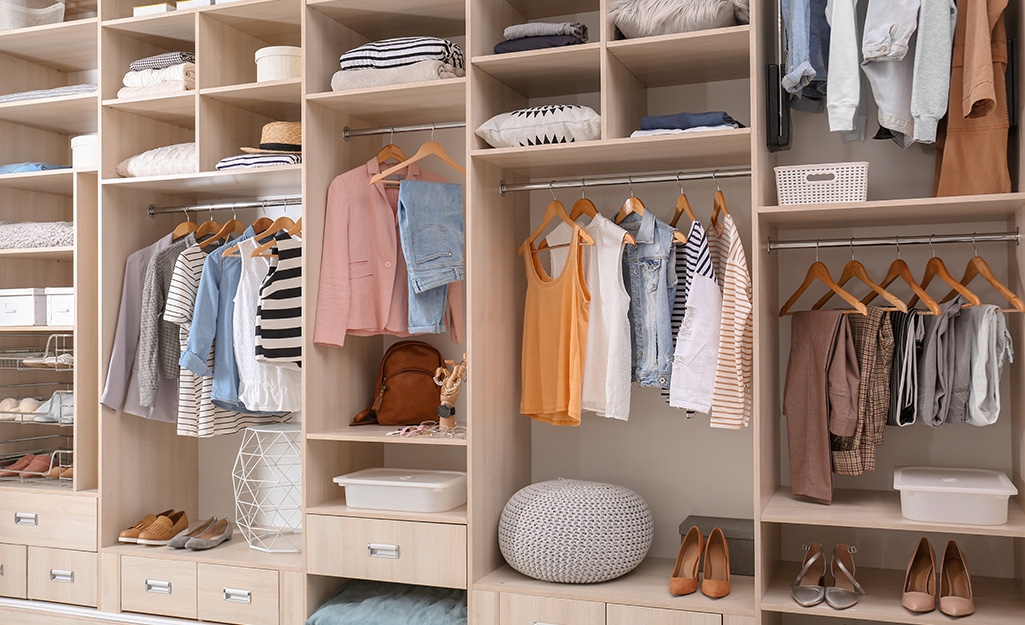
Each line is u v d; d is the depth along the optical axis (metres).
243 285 3.15
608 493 2.78
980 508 2.32
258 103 3.25
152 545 3.20
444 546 2.75
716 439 3.01
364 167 3.13
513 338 3.08
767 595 2.50
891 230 2.82
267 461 3.63
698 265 2.67
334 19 3.11
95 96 3.31
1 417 3.45
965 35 2.37
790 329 2.95
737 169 2.70
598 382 2.85
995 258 2.73
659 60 2.76
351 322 3.04
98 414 3.38
